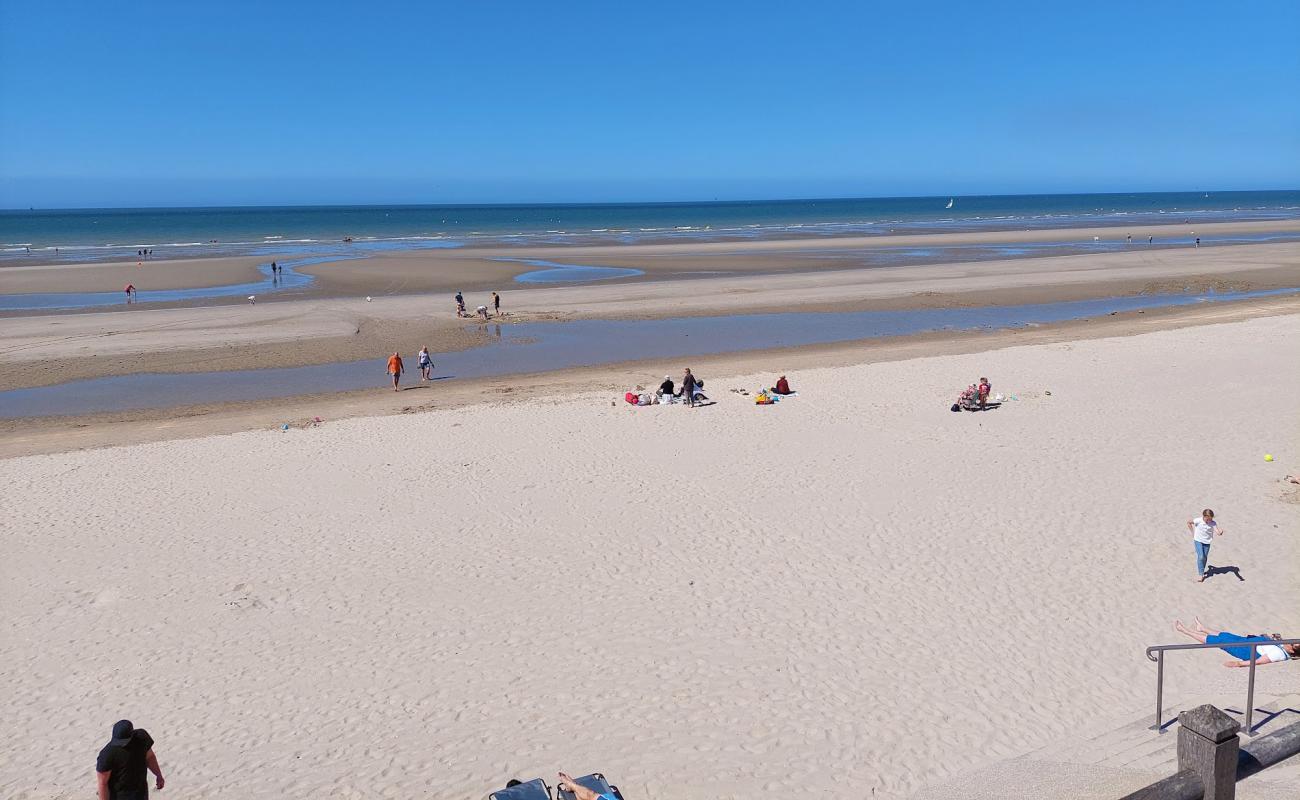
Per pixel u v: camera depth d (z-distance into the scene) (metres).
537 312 50.91
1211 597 14.79
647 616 14.55
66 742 11.61
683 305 53.06
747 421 26.14
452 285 63.28
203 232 145.62
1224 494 19.33
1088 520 18.09
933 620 14.19
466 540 17.84
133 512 19.73
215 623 14.69
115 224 178.88
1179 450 22.41
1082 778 9.35
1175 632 13.66
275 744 11.41
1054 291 57.59
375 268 75.06
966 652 13.18
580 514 19.06
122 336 43.62
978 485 20.22
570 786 9.33
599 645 13.67
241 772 10.84
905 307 52.19
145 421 29.25
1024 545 16.97
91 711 12.30
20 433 27.95
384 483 21.30
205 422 28.69
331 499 20.30
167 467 22.94
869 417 26.25
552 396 31.03
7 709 12.41
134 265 78.12
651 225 164.62
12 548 17.88
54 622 14.84
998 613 14.38
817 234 121.81
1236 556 16.28
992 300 54.31
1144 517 18.17
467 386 33.84
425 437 25.17
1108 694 11.95
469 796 10.23
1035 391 28.89
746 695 12.16
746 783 10.27
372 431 26.00
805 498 19.67
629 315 50.06
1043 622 14.07
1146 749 9.96
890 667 12.80
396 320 48.44
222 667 13.35
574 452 23.42
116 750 8.84
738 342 42.47
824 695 12.10
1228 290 57.19
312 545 17.73
